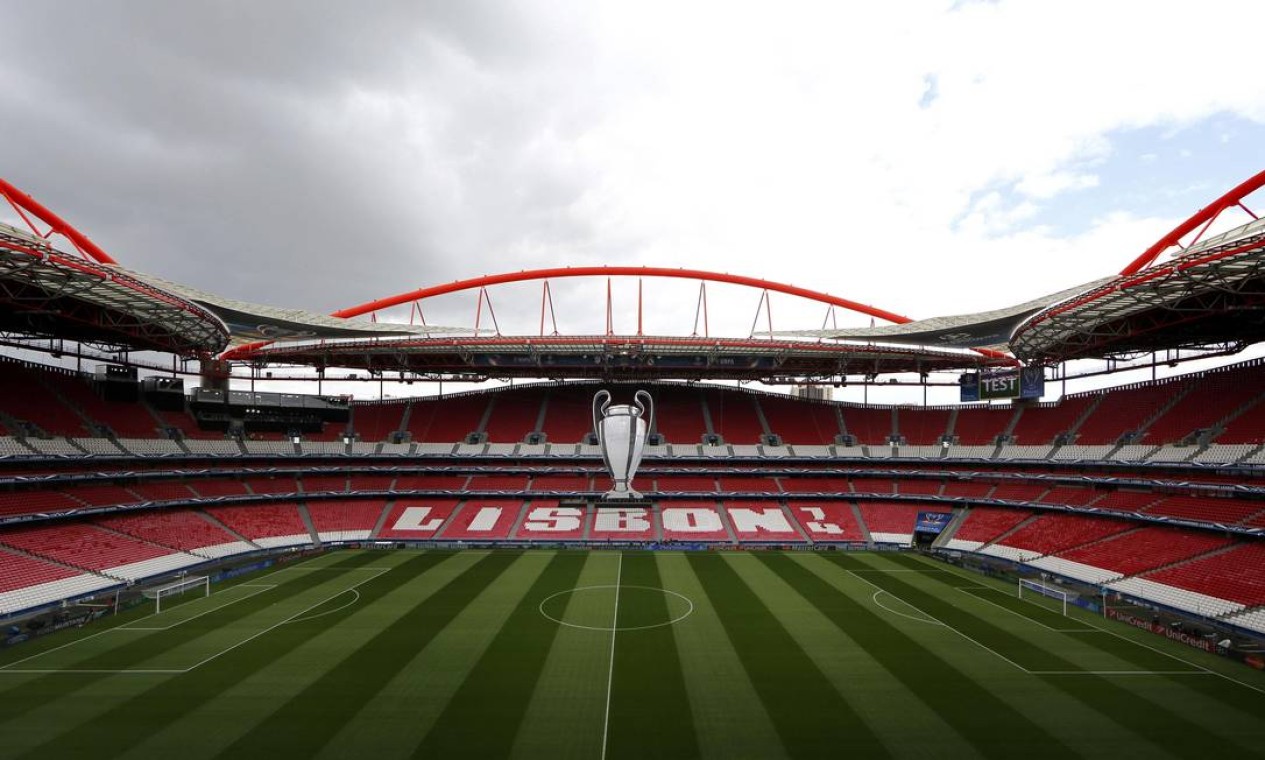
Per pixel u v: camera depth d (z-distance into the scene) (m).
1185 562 45.16
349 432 80.56
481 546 66.31
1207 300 45.75
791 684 29.12
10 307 47.88
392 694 27.89
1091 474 62.06
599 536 68.25
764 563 58.25
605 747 23.28
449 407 87.50
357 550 64.31
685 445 81.00
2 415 54.09
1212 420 56.38
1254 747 23.42
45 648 33.75
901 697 27.73
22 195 50.88
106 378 66.88
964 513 68.44
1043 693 28.20
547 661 32.00
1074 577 50.06
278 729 24.61
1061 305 47.09
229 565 55.97
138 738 23.91
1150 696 27.92
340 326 71.69
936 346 75.38
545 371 84.81
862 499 74.56
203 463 67.25
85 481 56.44
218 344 62.72
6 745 23.36
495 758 22.50
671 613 40.78
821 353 73.25
